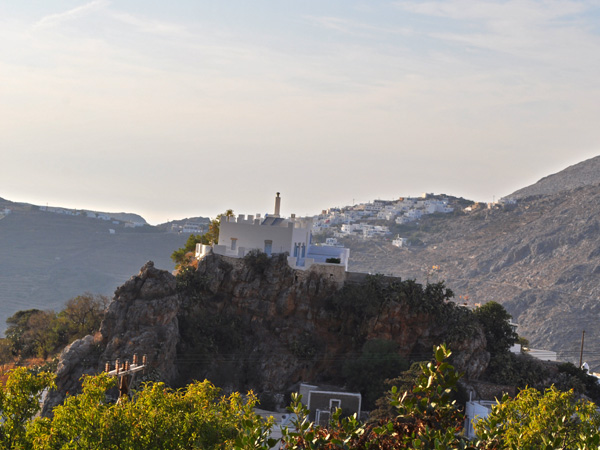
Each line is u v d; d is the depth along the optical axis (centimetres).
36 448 3747
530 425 3366
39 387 4184
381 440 1460
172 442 3959
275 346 10200
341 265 10775
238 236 11044
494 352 10506
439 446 1374
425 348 10288
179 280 10312
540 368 10300
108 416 3903
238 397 4534
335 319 10444
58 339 10900
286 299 10419
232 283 10506
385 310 10262
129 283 9625
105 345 9262
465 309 10775
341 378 10162
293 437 1483
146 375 8838
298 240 11288
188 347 9794
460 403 9206
